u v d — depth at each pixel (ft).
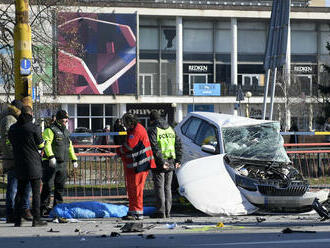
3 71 188.65
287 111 414.41
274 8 148.36
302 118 418.92
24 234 65.62
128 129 87.15
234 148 102.06
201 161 97.81
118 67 427.74
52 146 94.22
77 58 416.46
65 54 231.71
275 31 148.36
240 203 91.91
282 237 54.34
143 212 94.22
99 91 424.87
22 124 76.69
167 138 90.38
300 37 483.92
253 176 94.94
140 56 458.91
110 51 425.28
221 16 459.32
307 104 417.08
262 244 48.75
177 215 95.81
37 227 76.48
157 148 89.15
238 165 97.66
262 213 92.73
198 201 91.09
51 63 210.38
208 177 94.73
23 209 86.17
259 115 455.22
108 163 116.57
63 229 72.13
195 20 469.57
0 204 104.06
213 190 92.84
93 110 435.12
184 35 469.16
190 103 451.53
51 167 91.20
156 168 89.92
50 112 237.25
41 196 94.22
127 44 428.97
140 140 86.58
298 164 124.88
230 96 450.71
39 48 204.23
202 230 65.41
